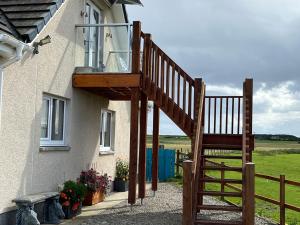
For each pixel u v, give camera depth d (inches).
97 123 526.0
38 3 365.4
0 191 310.8
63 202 379.2
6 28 314.5
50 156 394.3
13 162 328.2
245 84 438.3
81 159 473.7
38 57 362.0
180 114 435.5
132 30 444.8
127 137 661.9
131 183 427.8
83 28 464.1
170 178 805.2
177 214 422.6
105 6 535.2
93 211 427.8
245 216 315.0
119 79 434.3
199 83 434.0
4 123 314.3
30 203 319.3
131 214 415.2
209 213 434.0
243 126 390.3
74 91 446.0
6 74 314.7
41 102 370.9
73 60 439.5
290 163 1390.3
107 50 495.8
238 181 356.8
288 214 478.0
